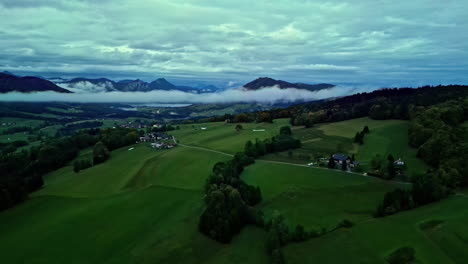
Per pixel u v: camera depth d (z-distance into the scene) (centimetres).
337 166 12638
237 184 9719
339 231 7331
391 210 7925
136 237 7381
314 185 10381
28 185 11419
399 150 13688
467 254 5916
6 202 9262
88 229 7756
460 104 15525
